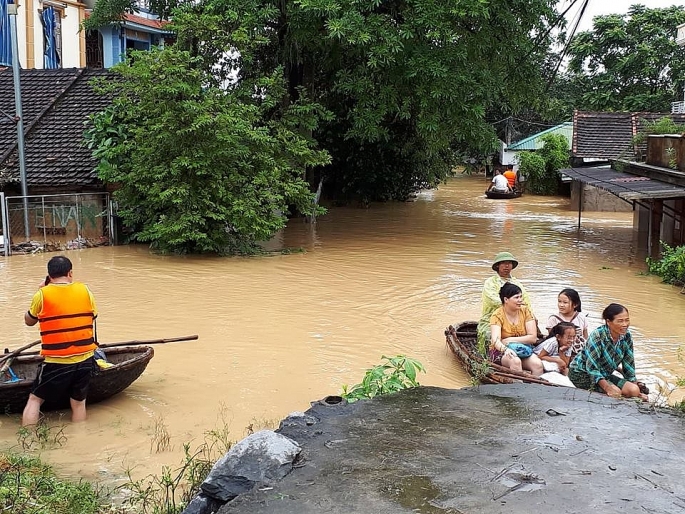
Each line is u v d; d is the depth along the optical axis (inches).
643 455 145.6
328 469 137.8
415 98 737.6
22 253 608.7
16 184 643.5
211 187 599.5
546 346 298.7
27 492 184.1
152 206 625.9
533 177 1291.8
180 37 667.4
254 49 738.8
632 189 580.1
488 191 1231.5
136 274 530.6
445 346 355.3
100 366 257.3
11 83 778.2
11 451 225.9
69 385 248.7
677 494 128.0
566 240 736.3
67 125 716.0
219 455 221.1
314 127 717.3
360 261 598.2
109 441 235.6
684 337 374.9
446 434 156.3
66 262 252.8
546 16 780.6
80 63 1067.3
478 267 573.9
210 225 610.5
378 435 155.1
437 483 131.9
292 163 705.6
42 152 680.4
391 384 210.8
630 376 252.5
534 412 171.5
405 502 124.5
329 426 160.9
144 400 275.7
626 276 541.0
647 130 754.2
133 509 182.4
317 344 356.2
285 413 264.4
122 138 639.8
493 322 301.7
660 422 165.9
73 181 644.1
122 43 1128.8
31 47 950.4
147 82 599.2
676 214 616.4
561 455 145.0
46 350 246.4
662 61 1396.4
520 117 1846.7
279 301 448.1
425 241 721.0
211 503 133.3
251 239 637.3
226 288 485.1
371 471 136.8
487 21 716.7
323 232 785.6
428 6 658.8
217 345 351.6
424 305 441.4
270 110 793.6
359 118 722.8
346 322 398.9
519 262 600.7
